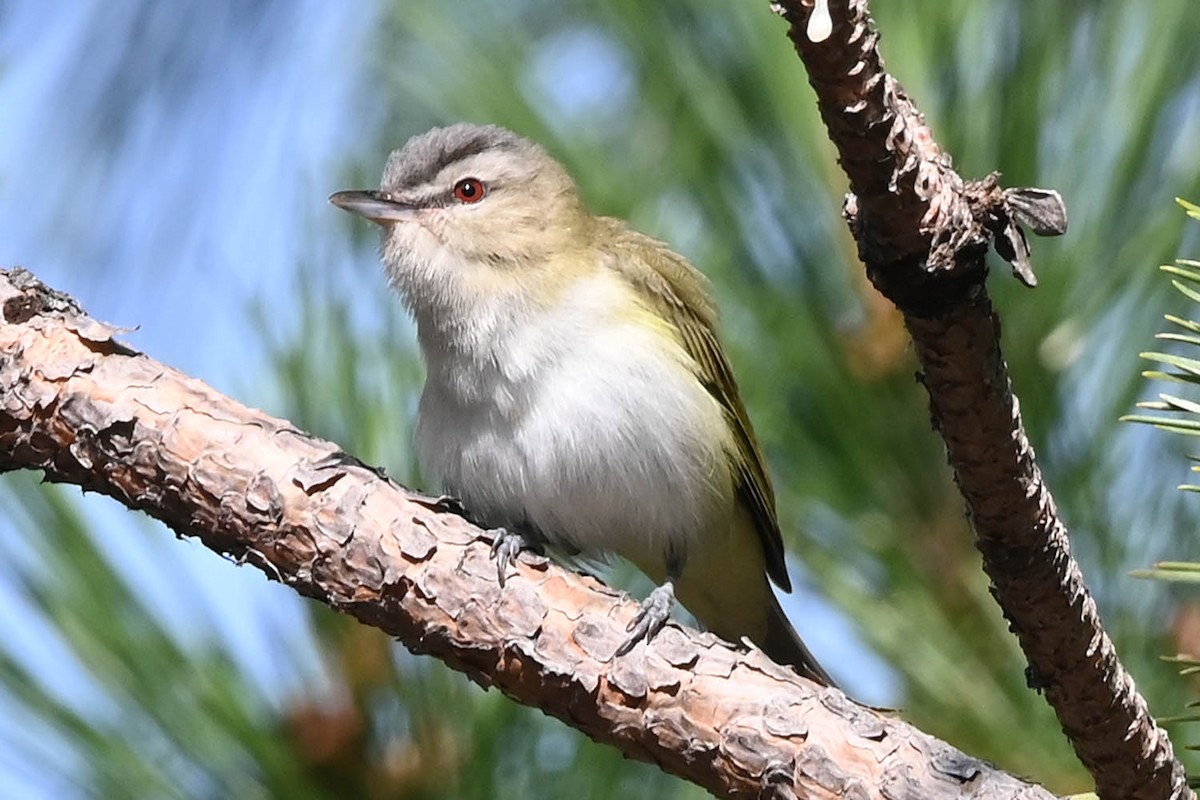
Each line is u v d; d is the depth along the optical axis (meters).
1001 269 7.48
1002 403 5.20
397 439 8.21
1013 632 5.57
